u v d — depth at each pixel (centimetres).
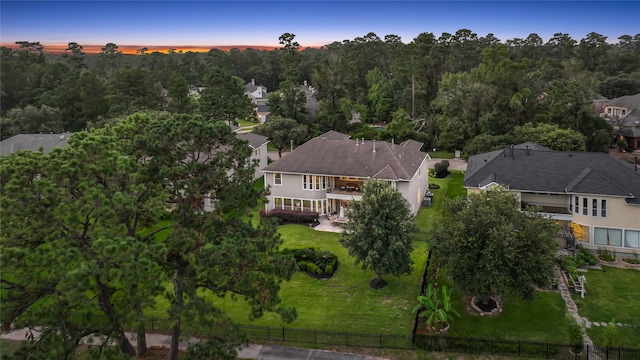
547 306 3094
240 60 18725
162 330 2828
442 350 2578
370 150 5000
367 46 15362
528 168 4372
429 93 10519
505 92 7931
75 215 1788
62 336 1902
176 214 2138
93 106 9262
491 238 2736
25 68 12169
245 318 2998
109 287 2064
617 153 7662
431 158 7975
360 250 3331
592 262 3703
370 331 2838
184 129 2133
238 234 2142
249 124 11525
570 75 10306
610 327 2541
